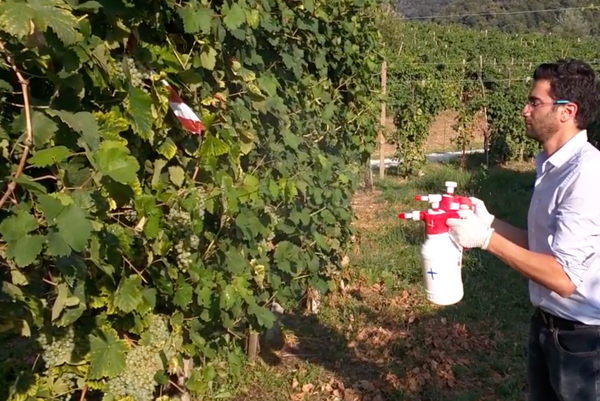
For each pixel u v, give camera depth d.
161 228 2.36
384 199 10.91
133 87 2.09
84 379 2.21
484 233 2.46
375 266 6.79
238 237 3.24
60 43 1.66
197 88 2.78
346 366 4.81
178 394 2.83
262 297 3.84
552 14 49.50
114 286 2.14
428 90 13.73
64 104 1.80
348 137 5.81
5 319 1.88
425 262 2.54
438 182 12.30
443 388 4.50
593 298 2.52
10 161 1.67
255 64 3.78
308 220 4.13
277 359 4.88
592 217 2.40
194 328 2.83
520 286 6.38
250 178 3.05
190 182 2.60
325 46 5.33
